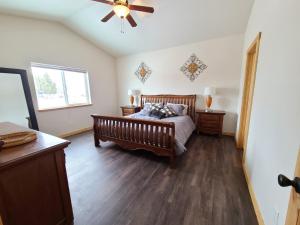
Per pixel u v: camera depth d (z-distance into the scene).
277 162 1.19
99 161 2.68
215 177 2.18
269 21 1.62
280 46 1.29
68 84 4.25
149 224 1.46
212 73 3.90
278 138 1.21
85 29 3.96
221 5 2.75
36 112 3.53
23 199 1.10
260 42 1.97
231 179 2.13
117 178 2.19
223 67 3.75
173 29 3.59
